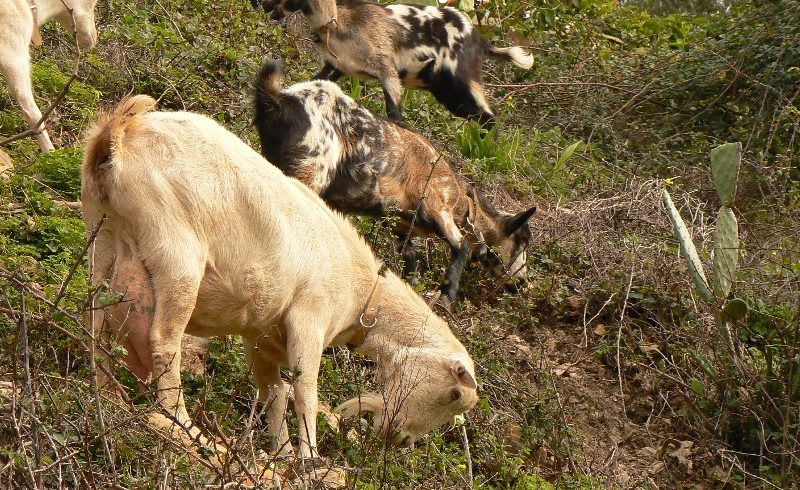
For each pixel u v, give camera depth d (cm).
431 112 1173
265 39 1121
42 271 634
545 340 848
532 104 1327
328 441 598
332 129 784
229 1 1133
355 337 598
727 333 773
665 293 870
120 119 500
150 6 1123
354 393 636
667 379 814
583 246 941
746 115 1244
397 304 596
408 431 587
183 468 471
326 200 795
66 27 934
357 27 1090
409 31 1120
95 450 466
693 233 976
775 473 741
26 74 809
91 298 470
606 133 1267
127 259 503
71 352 520
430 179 839
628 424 782
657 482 747
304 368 552
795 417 752
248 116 927
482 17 1441
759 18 1345
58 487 414
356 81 1111
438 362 589
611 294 879
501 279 884
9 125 831
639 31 1588
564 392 786
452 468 605
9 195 721
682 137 1284
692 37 1538
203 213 509
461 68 1152
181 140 511
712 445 764
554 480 689
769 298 852
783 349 767
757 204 1066
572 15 1517
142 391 512
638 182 1077
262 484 470
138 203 495
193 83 972
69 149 784
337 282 567
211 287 522
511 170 1079
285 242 538
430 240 900
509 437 698
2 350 490
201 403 488
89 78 944
